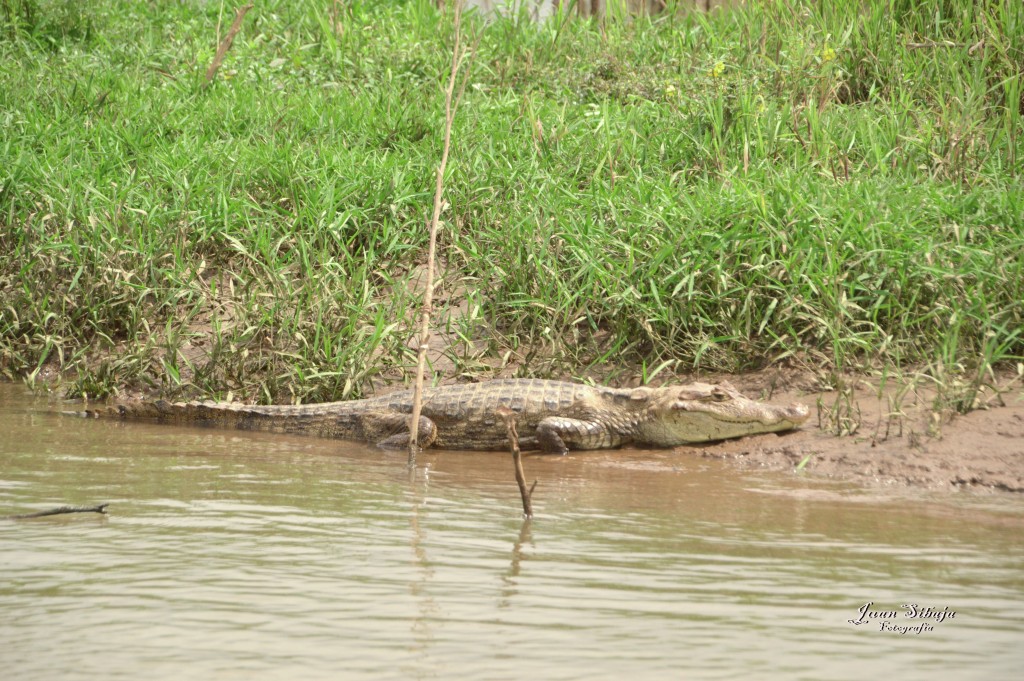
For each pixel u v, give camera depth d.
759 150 26.06
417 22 37.28
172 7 40.31
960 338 19.41
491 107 30.64
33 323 24.67
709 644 9.02
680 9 37.88
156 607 9.74
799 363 20.27
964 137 25.38
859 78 30.59
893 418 17.62
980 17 29.73
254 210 26.31
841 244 21.38
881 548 12.06
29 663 8.42
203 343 23.81
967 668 8.58
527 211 24.78
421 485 15.45
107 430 19.53
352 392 21.30
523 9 36.69
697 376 20.73
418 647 8.84
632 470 16.88
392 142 29.36
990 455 16.05
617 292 21.50
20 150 28.91
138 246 25.19
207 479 15.42
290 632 9.16
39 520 12.81
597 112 29.25
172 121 31.11
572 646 8.92
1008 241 21.20
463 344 22.61
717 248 21.44
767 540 12.37
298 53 35.66
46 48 37.50
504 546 11.98
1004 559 11.66
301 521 12.97
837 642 9.12
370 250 24.66
